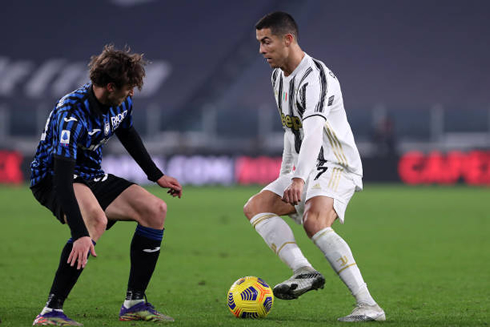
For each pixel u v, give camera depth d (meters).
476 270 25.64
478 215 50.00
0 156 82.50
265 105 110.38
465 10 123.12
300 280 15.84
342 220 16.16
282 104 16.77
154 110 98.94
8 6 128.38
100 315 16.62
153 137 98.12
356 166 16.66
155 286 21.89
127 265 26.44
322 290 21.05
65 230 39.31
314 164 15.37
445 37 119.88
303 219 16.06
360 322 15.48
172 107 111.69
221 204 60.03
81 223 13.87
